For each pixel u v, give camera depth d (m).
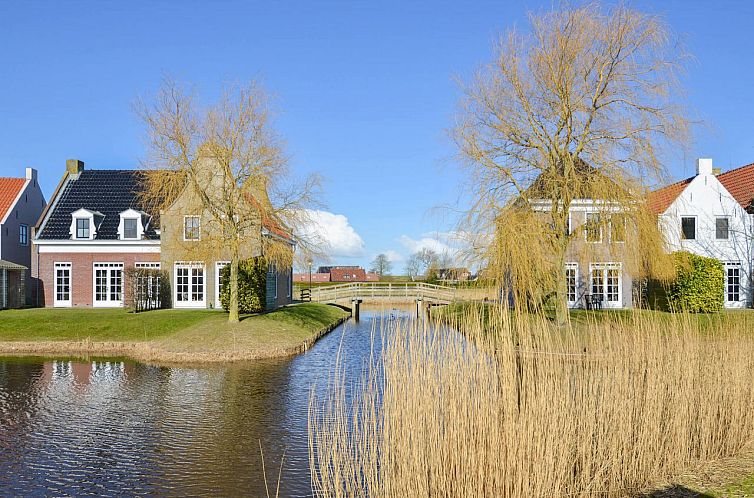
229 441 9.89
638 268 18.69
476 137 19.45
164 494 7.72
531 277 16.27
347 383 14.21
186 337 20.34
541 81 19.03
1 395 13.58
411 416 5.91
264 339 20.23
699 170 28.47
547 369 6.44
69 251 29.98
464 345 6.23
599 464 6.77
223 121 21.66
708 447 8.02
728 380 8.48
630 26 18.05
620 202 18.12
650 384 7.59
